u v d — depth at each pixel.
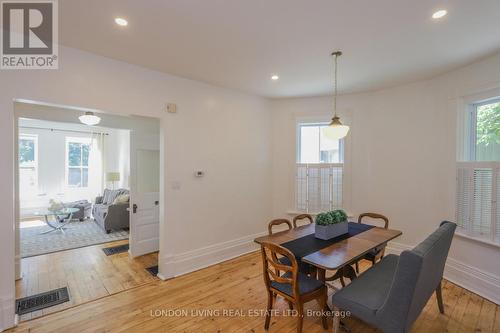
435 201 3.30
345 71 3.11
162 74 3.14
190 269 3.41
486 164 2.69
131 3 1.78
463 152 3.01
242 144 4.10
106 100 2.70
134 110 2.91
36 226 6.03
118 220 5.45
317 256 2.01
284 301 2.65
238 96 4.03
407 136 3.60
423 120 3.43
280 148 4.54
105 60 2.69
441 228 2.08
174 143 3.27
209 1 1.75
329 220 2.48
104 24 2.06
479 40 2.31
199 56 2.68
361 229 2.83
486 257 2.68
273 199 4.59
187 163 3.40
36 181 7.09
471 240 2.82
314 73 3.19
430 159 3.35
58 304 2.57
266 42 2.37
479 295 2.68
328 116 4.27
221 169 3.81
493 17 1.93
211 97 3.66
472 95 2.89
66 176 7.56
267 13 1.90
